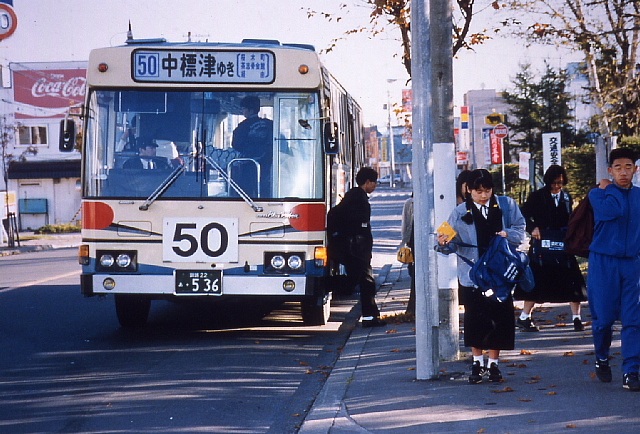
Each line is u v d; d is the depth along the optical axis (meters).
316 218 12.48
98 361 11.34
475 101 98.75
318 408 8.51
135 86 12.65
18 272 25.70
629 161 8.26
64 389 9.66
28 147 65.12
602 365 8.72
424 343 9.35
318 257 12.47
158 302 18.14
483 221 8.82
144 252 12.46
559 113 53.56
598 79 24.42
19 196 65.12
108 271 12.48
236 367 10.91
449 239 8.62
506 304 8.88
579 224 8.77
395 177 153.25
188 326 14.56
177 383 9.95
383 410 8.16
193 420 8.29
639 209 8.26
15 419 8.32
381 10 15.27
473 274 8.72
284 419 8.38
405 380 9.45
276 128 12.61
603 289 8.38
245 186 12.49
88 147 12.62
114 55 12.67
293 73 12.59
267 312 16.44
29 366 11.02
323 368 10.82
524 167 29.83
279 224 12.45
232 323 14.94
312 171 12.56
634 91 22.75
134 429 7.94
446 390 8.81
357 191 13.61
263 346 12.52
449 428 7.36
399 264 25.66
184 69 12.66
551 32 18.59
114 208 12.48
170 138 12.60
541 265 12.04
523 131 54.88
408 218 13.87
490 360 9.09
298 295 12.41
